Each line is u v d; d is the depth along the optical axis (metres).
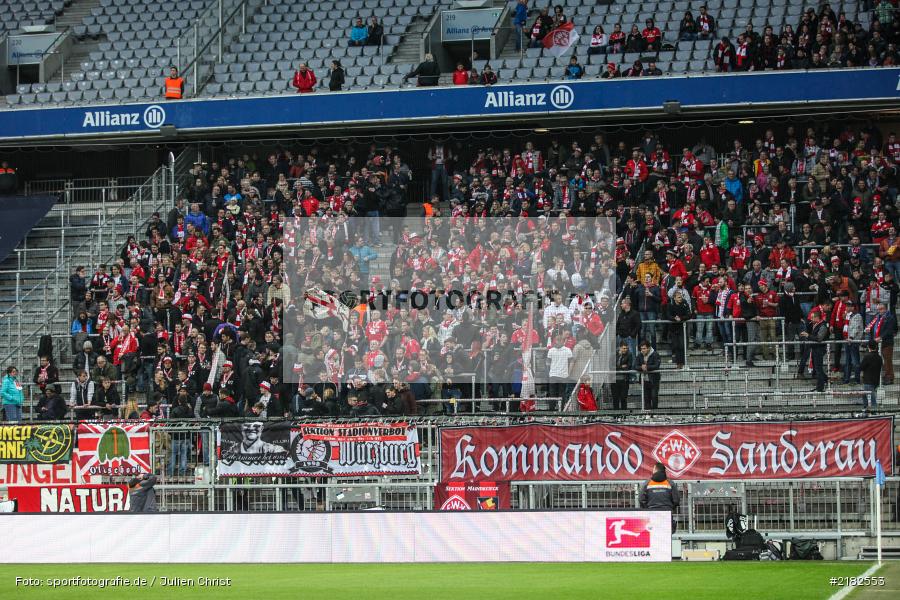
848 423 29.88
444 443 31.81
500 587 22.09
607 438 31.02
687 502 30.78
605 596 20.44
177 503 33.03
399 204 48.22
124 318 44.47
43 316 48.03
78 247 50.53
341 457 32.34
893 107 48.03
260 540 28.64
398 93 51.91
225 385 38.91
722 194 45.56
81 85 59.06
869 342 35.59
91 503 32.94
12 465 33.34
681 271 40.72
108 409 39.12
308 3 62.69
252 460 32.69
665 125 53.44
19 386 41.38
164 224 49.03
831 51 49.72
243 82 57.22
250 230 48.06
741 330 39.81
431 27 57.72
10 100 59.03
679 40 54.75
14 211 53.66
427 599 20.31
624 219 44.66
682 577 23.64
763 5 56.38
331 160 53.25
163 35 62.38
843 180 44.25
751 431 30.27
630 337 37.81
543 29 56.38
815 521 30.52
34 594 22.41
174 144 56.69
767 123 52.62
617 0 58.66
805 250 43.66
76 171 58.47
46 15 65.38
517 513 28.02
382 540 28.30
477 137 54.69
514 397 38.22
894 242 41.50
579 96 50.34
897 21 49.38
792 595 20.16
